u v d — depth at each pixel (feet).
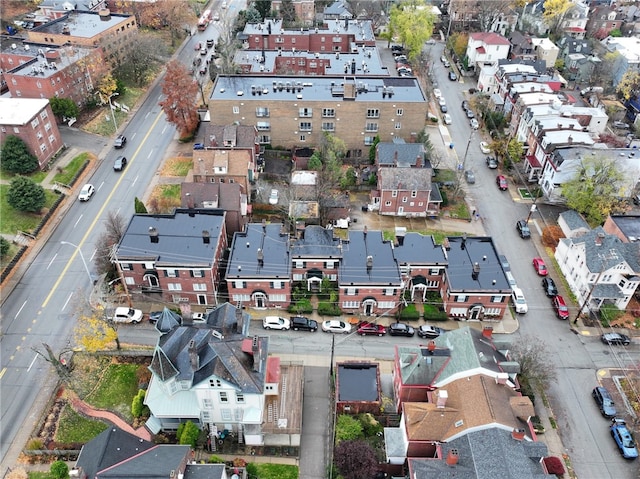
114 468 153.79
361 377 202.59
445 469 155.84
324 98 332.60
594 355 226.58
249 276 231.09
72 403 199.31
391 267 237.25
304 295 246.06
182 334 189.88
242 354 183.11
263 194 303.27
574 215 287.89
